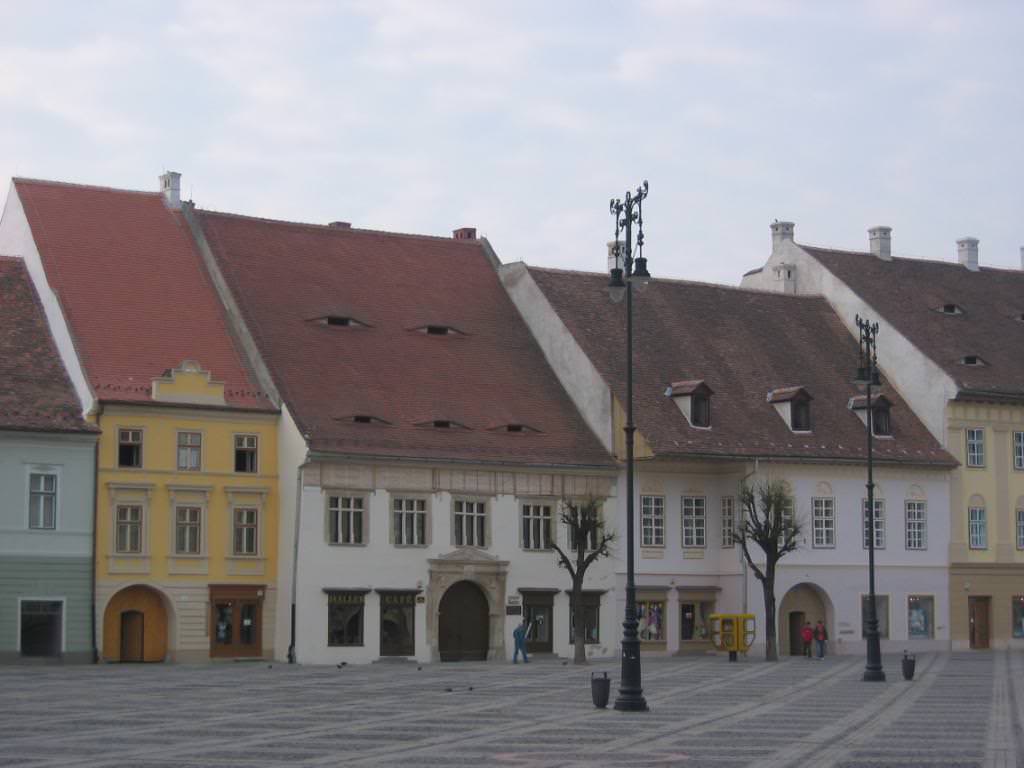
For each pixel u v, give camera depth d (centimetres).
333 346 7731
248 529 7200
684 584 8181
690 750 3331
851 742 3531
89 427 6806
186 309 7519
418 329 8125
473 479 7638
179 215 8000
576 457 7950
